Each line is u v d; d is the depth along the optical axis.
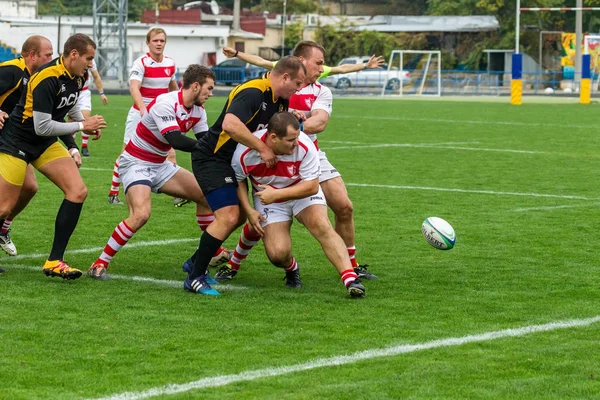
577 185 48.69
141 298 24.17
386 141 75.06
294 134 23.53
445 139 77.31
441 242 27.08
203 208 28.22
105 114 102.25
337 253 24.53
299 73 24.39
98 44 169.25
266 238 25.27
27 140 26.11
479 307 23.42
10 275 26.80
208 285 24.92
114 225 35.88
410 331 21.06
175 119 26.33
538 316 22.48
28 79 27.20
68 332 20.72
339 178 26.95
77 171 26.59
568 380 17.66
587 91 138.62
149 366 18.31
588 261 29.44
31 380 17.41
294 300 24.17
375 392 16.84
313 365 18.45
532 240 33.12
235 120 23.75
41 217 37.16
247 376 17.70
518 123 97.38
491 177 52.06
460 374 17.95
